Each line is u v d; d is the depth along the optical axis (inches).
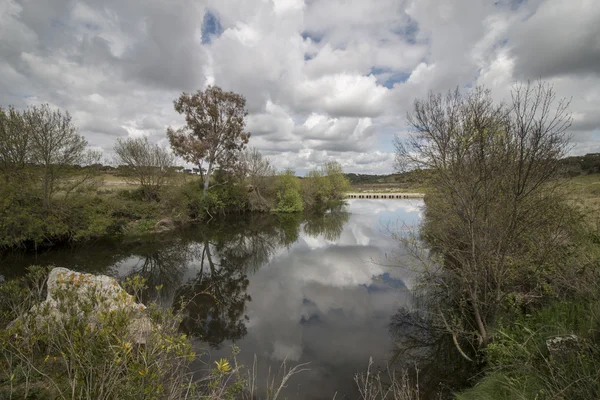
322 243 761.0
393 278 461.7
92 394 113.9
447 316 295.7
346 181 2069.4
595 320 155.4
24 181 565.9
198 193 1103.0
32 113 582.2
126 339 131.3
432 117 231.1
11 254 555.5
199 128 1101.7
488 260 216.1
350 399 199.3
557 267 214.5
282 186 1435.8
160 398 133.9
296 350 266.7
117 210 773.3
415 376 224.4
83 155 638.5
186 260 601.3
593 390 115.0
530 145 186.1
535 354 165.6
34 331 137.6
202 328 311.0
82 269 503.5
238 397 193.6
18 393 130.9
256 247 725.9
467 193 214.8
